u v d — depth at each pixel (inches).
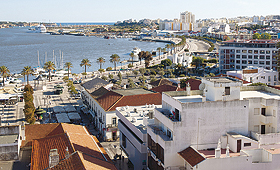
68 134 2495.1
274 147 2161.7
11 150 2222.0
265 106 2284.7
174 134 2082.9
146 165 2556.6
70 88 6373.0
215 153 1921.8
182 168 2069.4
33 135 2709.2
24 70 7426.2
